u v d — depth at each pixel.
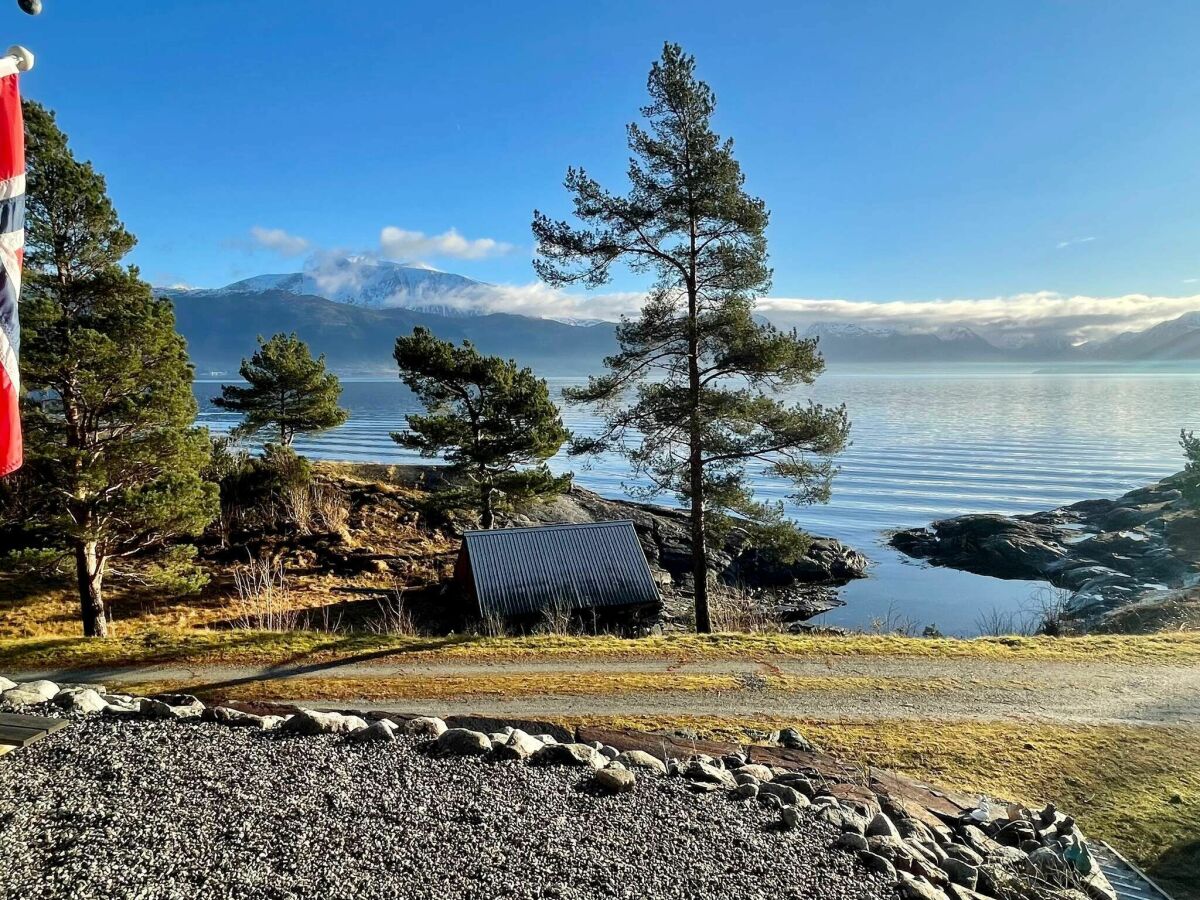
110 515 17.22
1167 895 7.22
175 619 23.36
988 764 10.73
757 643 17.28
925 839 7.01
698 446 21.53
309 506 35.97
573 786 6.49
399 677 14.93
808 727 12.20
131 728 6.94
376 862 4.83
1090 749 11.25
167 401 17.28
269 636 17.83
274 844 4.91
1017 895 6.28
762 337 20.86
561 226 21.80
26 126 16.02
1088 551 41.38
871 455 92.38
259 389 38.16
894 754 11.08
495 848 5.18
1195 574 33.53
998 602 38.16
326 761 6.46
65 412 16.91
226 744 6.68
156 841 4.79
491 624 22.72
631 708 13.16
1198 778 10.26
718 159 20.28
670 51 20.59
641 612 25.25
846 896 5.23
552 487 31.53
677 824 6.00
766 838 5.98
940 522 51.56
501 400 30.62
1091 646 16.69
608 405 22.42
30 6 5.46
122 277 16.89
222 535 31.91
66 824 4.95
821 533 53.81
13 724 6.26
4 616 22.31
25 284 16.22
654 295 21.95
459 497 31.34
